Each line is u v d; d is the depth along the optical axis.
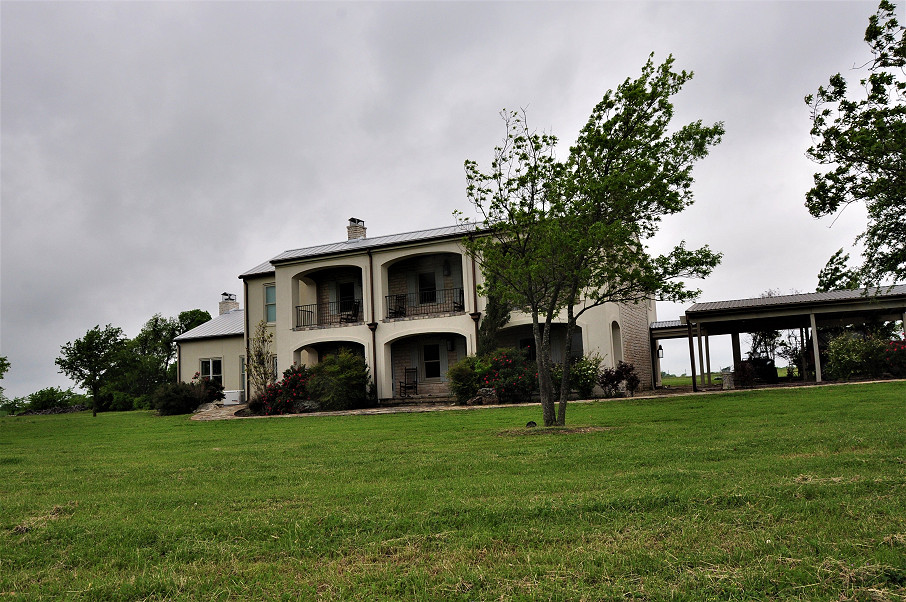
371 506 5.67
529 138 12.06
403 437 11.93
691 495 5.38
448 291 24.22
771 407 13.19
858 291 19.48
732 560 3.89
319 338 25.11
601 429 11.20
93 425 20.00
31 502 6.64
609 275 11.64
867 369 19.09
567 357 12.23
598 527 4.71
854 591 3.35
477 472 7.46
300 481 7.38
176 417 23.06
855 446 7.64
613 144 11.60
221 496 6.54
